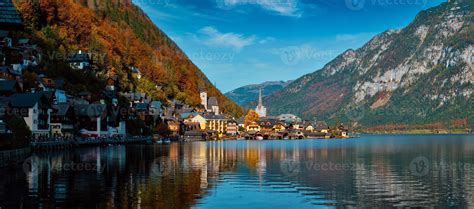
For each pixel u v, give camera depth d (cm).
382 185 6112
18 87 12875
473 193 5550
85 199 4828
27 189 5359
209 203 4800
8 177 6312
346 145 19575
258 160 9906
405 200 5122
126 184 5828
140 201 4788
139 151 12669
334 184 6153
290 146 18025
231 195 5253
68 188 5459
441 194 5491
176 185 5838
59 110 14438
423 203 4978
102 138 15500
